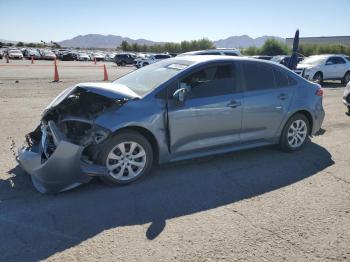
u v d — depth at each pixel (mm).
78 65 39969
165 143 4965
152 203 4297
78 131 4871
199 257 3266
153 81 5156
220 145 5496
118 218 3928
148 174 5164
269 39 50188
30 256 3230
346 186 4926
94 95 5250
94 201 4301
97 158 4566
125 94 4746
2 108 9766
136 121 4645
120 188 4684
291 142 6289
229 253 3334
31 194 4438
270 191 4711
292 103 6121
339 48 49062
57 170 4262
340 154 6309
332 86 18859
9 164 5383
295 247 3453
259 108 5727
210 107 5215
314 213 4129
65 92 5059
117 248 3377
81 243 3445
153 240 3521
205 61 5316
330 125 8562
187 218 3965
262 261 3230
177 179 5027
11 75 21578
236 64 5594
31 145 4930
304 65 19500
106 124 4484
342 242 3559
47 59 55812
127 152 4738
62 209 4082
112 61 58969
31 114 9047
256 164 5707
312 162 5859
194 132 5168
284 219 3977
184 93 4797
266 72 5906
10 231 3613
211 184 4891
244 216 4031
